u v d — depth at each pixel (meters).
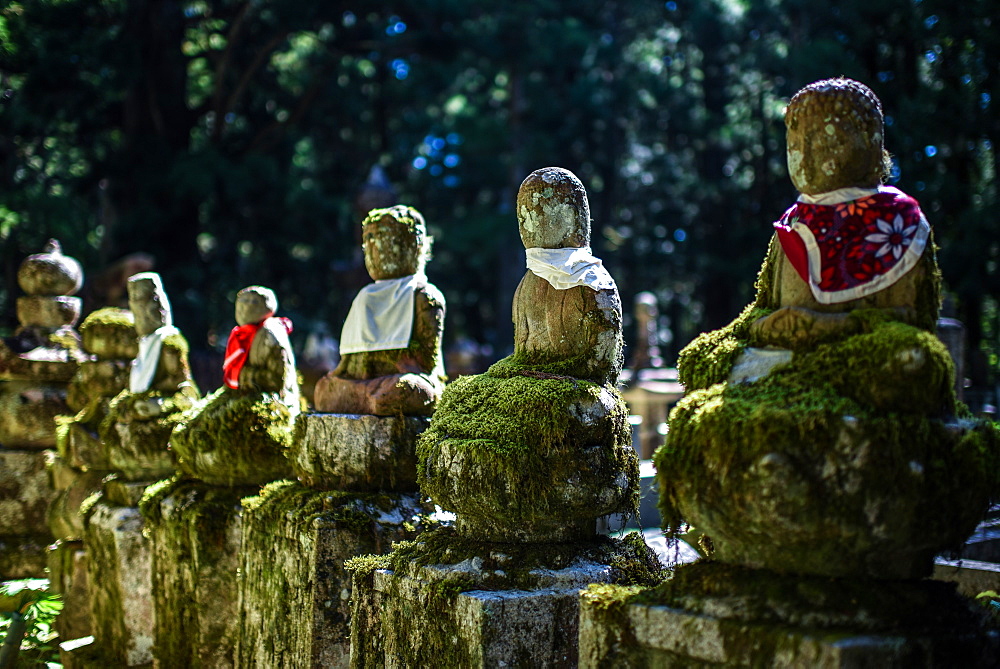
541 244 4.43
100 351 7.82
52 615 6.93
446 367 25.61
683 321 35.47
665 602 3.31
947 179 16.14
